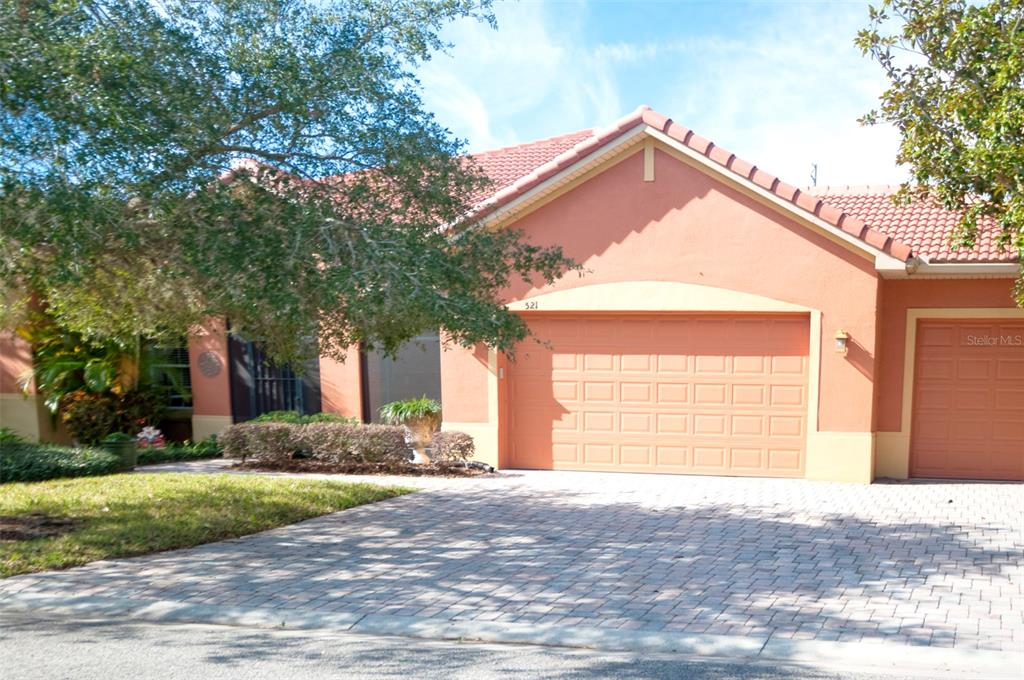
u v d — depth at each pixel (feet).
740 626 21.18
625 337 44.19
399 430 45.70
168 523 31.78
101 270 29.04
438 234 27.22
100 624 22.11
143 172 23.20
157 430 54.08
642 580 25.22
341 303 25.27
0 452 45.91
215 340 55.47
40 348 56.95
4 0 22.62
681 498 37.73
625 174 42.78
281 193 26.12
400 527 32.58
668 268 42.47
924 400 42.70
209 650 20.04
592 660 19.42
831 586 24.45
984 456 42.16
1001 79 30.76
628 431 44.39
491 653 19.90
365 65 27.25
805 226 40.63
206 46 26.61
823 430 41.19
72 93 22.36
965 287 41.37
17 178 22.74
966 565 26.63
